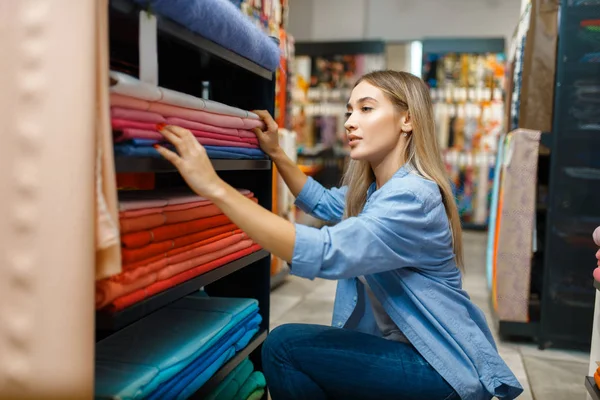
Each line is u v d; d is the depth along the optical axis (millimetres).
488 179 7984
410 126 1629
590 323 3088
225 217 1634
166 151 1218
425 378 1522
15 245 1014
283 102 4461
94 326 1016
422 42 8102
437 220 1516
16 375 1022
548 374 2732
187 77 2012
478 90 7988
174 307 1793
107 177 1009
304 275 1384
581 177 3082
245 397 1854
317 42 8297
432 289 1562
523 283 3174
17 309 1018
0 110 1011
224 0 1456
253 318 1908
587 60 3039
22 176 1004
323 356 1578
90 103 975
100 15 989
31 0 989
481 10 8188
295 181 1972
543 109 3178
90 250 988
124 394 1176
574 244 3100
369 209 1484
